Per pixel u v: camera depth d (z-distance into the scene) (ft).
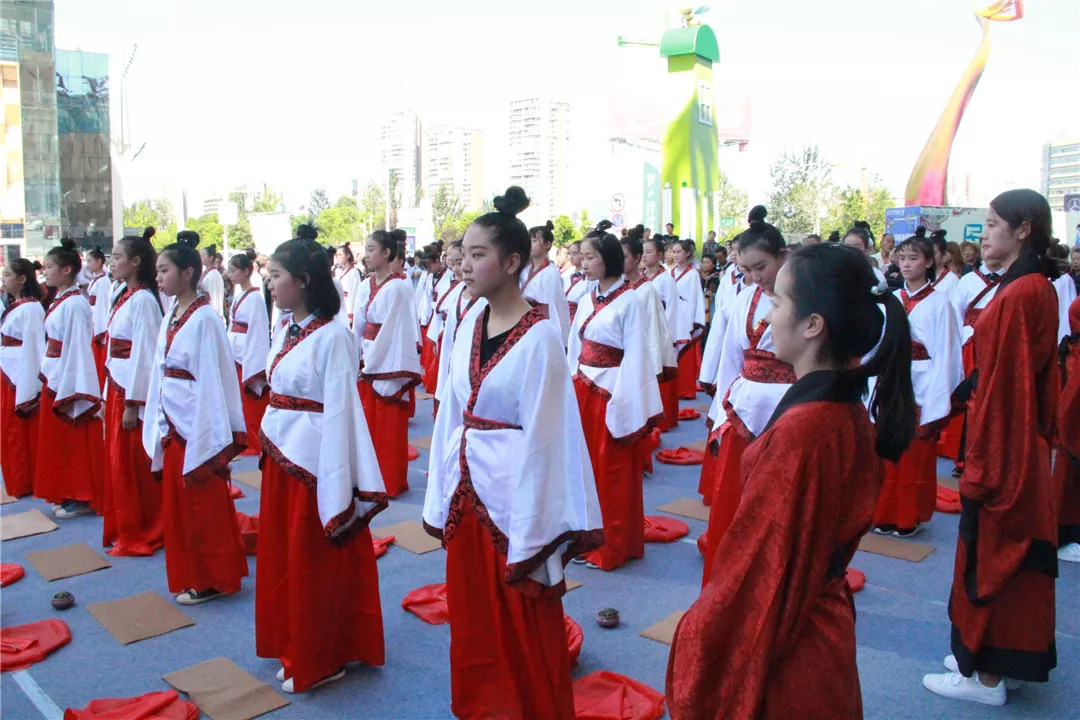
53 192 94.79
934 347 17.53
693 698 6.40
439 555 16.85
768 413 13.30
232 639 13.37
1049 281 11.13
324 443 11.36
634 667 12.22
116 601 14.71
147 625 13.76
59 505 19.66
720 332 16.35
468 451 9.43
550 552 9.07
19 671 12.30
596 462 16.19
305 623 11.45
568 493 9.25
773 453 6.22
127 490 16.88
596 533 9.43
